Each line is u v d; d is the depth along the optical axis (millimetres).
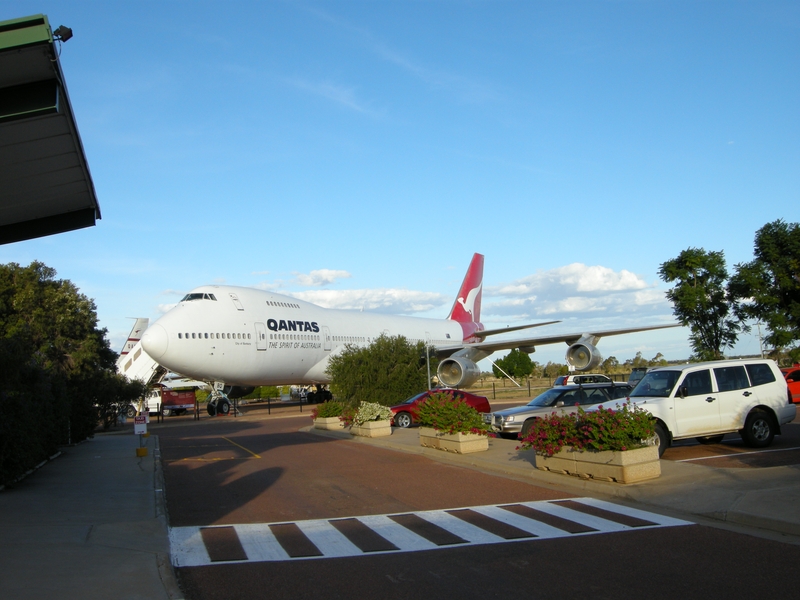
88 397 23969
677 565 5992
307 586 5750
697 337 29859
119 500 10070
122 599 5098
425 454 15477
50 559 6270
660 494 9062
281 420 32531
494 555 6578
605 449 10133
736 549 6445
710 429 13133
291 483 11836
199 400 67250
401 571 6125
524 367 88000
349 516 8867
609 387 17531
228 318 31984
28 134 6402
